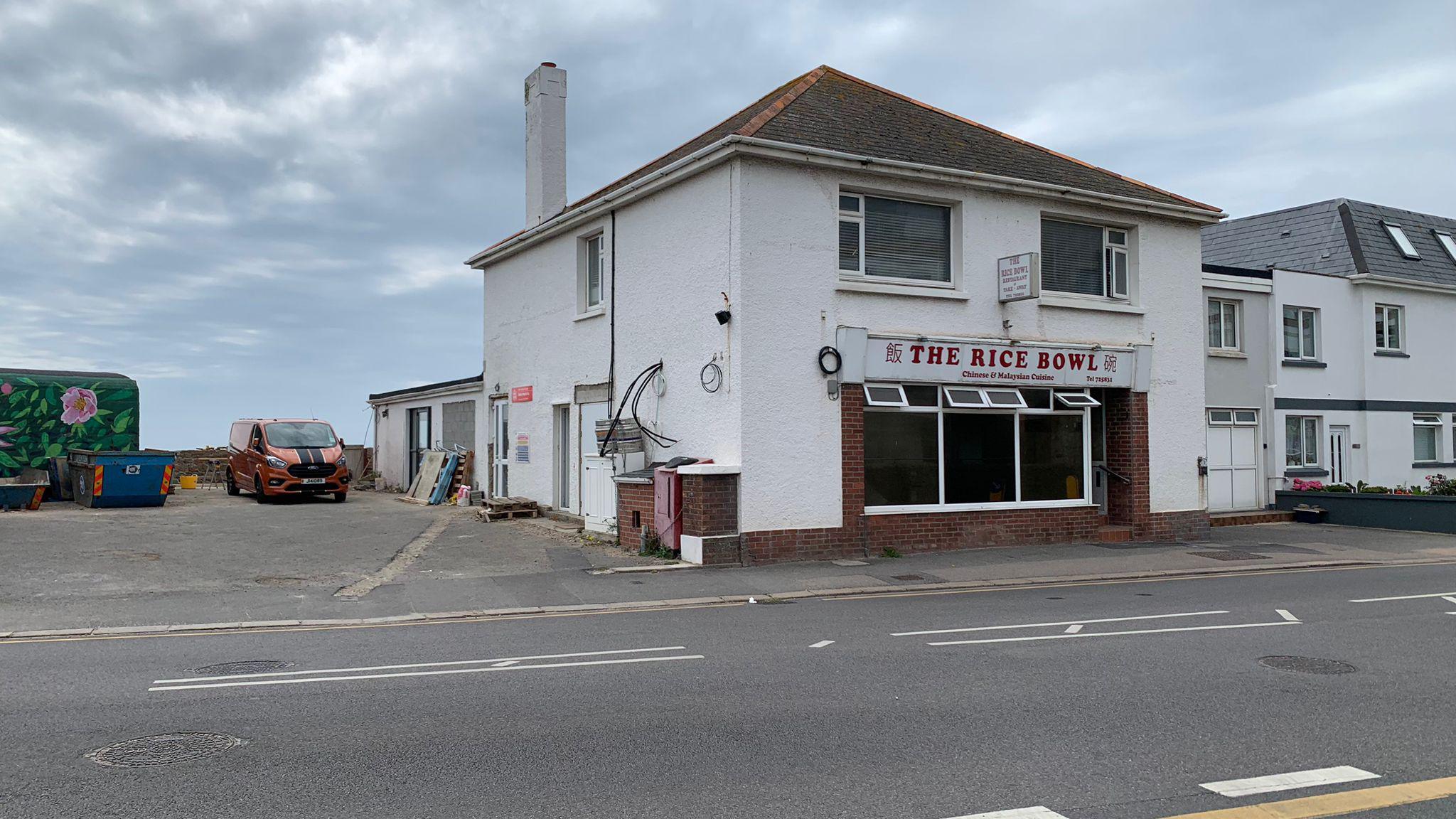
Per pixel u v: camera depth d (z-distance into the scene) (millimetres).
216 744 5781
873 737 5891
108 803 4809
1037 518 16719
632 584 12586
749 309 14258
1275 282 23031
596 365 18125
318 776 5211
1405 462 25172
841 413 14883
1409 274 25547
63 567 13297
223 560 14148
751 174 14352
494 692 6996
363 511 21328
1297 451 23688
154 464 21609
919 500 15734
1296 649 8562
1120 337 17406
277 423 24797
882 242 15602
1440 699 6832
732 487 14164
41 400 23500
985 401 15938
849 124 16047
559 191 21672
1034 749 5652
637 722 6230
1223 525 21297
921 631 9445
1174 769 5309
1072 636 9195
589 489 17438
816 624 9898
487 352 23078
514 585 12500
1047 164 17672
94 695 6957
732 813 4660
